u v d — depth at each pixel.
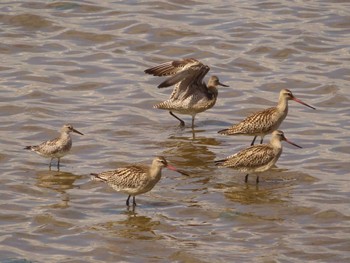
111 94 25.70
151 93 25.77
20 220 18.41
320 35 29.38
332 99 25.36
